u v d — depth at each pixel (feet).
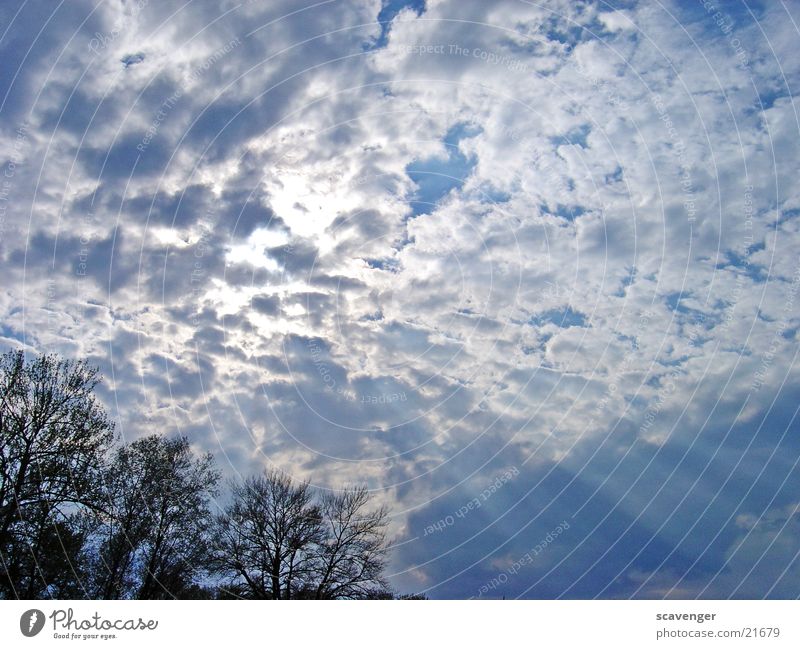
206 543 97.86
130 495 92.48
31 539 82.69
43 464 85.76
